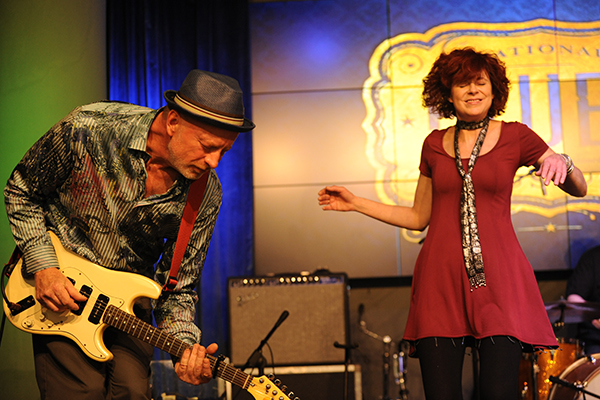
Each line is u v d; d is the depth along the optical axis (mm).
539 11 4484
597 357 3012
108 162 1691
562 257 4336
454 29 4531
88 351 1713
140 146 1661
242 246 4387
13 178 1773
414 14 4570
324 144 4543
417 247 4441
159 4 4453
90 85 3398
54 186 1771
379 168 4508
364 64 4574
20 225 1756
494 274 1758
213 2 4539
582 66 4438
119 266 1827
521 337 1706
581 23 4461
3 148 2855
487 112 2004
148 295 1753
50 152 1703
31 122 2947
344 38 4602
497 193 1836
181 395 3342
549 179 1709
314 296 3520
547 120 4414
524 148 1876
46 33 3086
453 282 1809
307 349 3465
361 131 4539
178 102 1592
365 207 2221
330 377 3383
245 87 4504
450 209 1887
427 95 2129
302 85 4586
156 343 1746
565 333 4328
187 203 1801
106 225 1762
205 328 4270
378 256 4441
